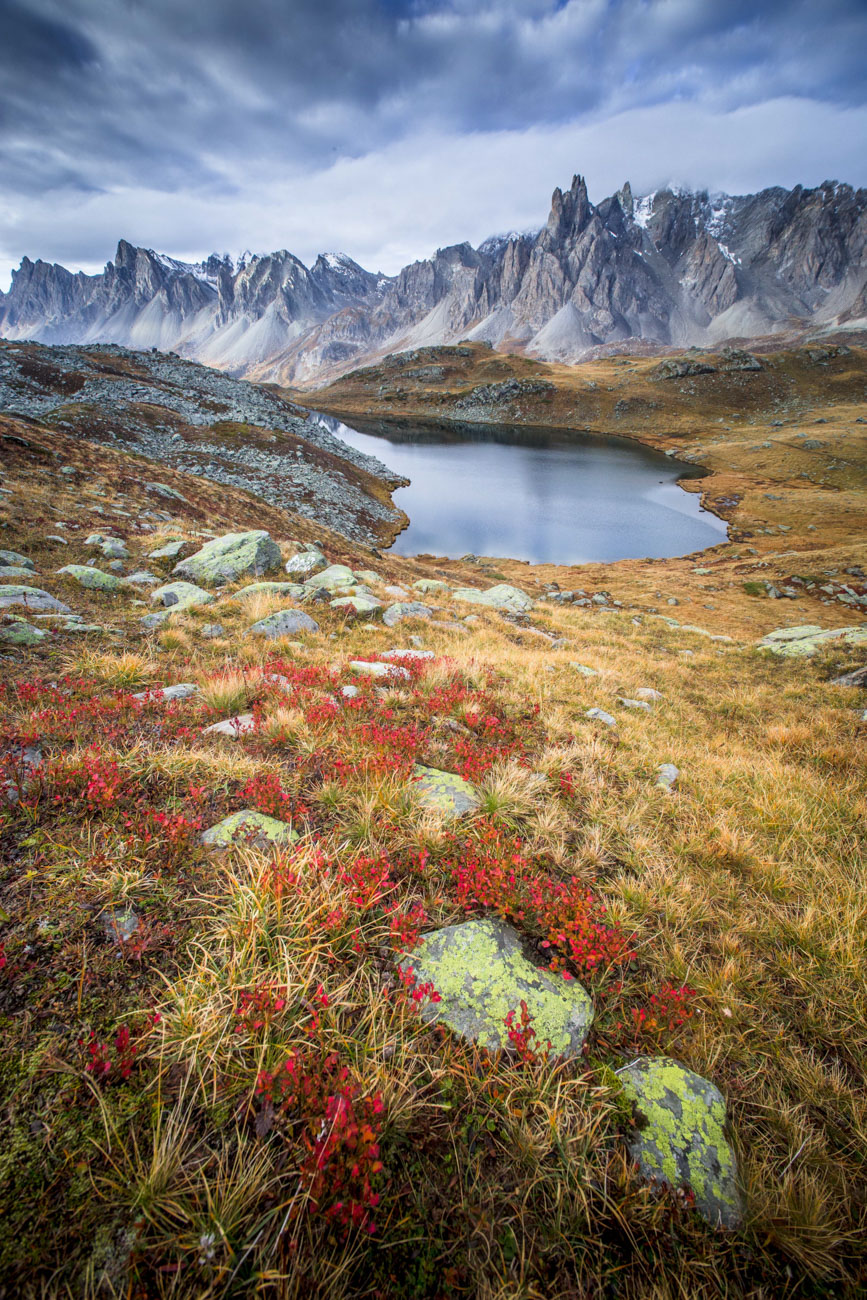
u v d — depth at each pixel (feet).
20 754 16.15
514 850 15.38
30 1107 7.57
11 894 10.93
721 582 165.78
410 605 56.08
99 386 254.27
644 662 57.31
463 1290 6.80
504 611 78.95
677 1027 11.05
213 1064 8.37
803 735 32.91
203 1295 6.12
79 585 42.91
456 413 627.05
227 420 266.16
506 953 11.84
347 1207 7.16
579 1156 8.19
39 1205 6.68
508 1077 9.11
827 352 583.99
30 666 25.58
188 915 11.19
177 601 43.96
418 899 13.25
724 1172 8.59
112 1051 8.29
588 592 148.97
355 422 583.17
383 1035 9.44
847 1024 11.59
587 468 367.25
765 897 15.99
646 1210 7.85
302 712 23.13
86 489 83.66
